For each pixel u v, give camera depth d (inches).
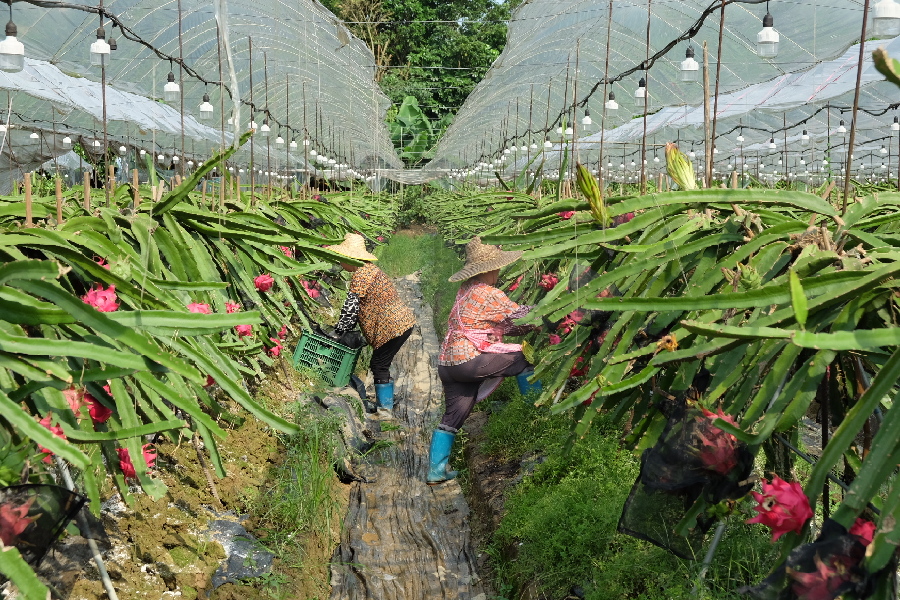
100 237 108.9
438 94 1517.0
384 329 257.6
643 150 177.2
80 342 77.2
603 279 109.9
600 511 138.1
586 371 131.5
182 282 108.8
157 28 358.9
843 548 65.2
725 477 90.6
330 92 633.6
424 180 1293.1
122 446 96.2
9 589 73.4
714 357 95.7
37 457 80.3
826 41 322.3
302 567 149.8
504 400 259.8
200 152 762.2
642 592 117.3
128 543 121.4
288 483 168.7
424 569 171.3
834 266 90.3
